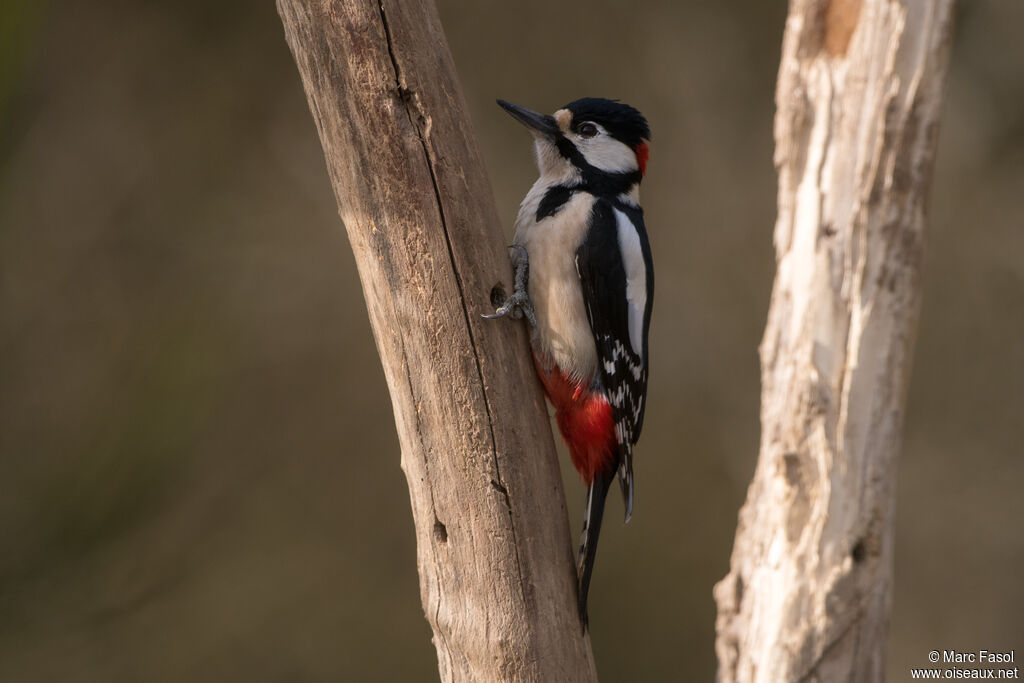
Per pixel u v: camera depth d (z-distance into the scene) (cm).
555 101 1416
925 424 1347
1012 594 1281
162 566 1209
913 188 588
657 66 1433
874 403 584
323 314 1362
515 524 539
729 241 1402
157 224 1370
